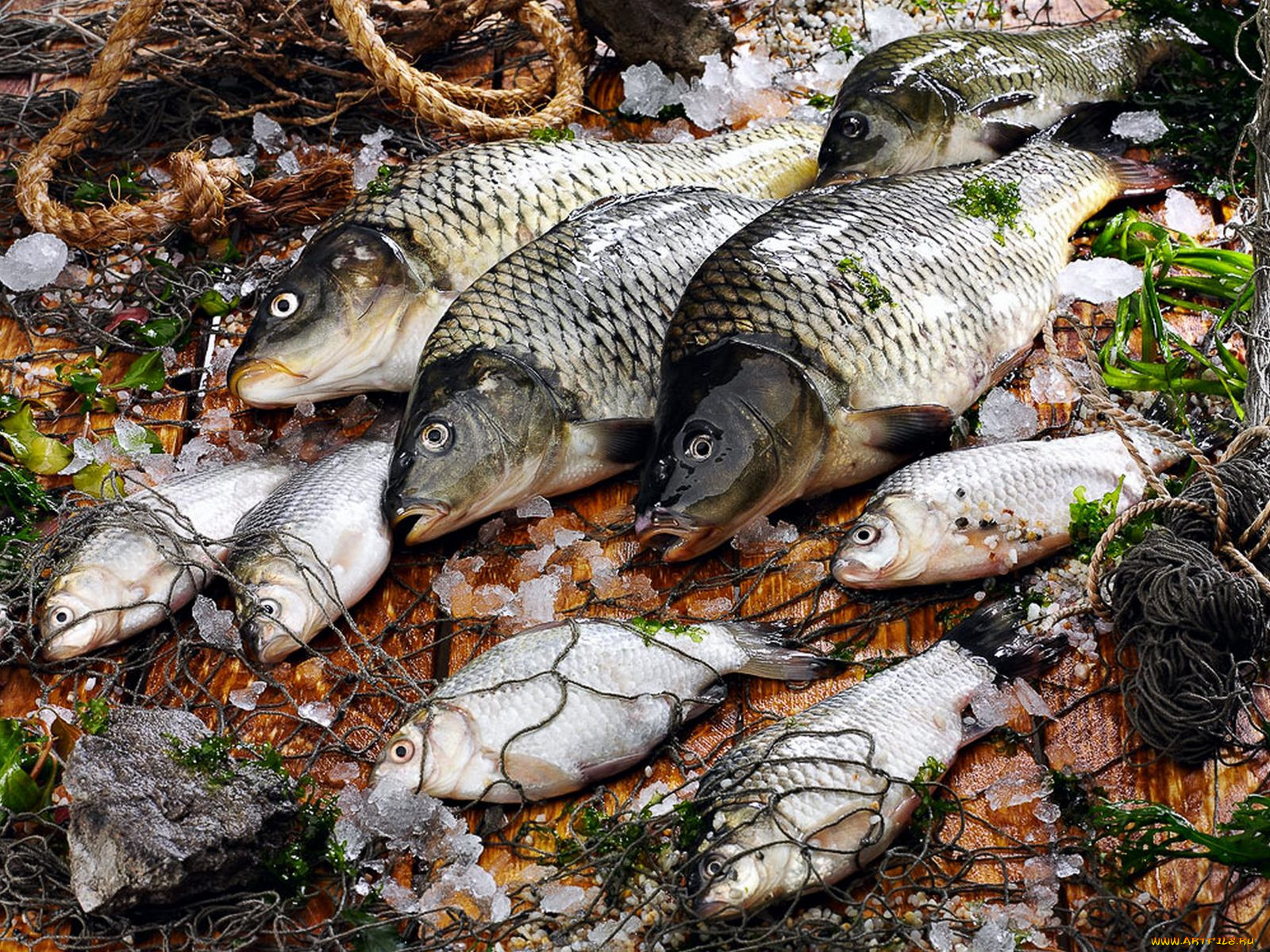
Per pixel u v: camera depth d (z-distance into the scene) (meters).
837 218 1.27
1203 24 1.42
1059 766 1.19
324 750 1.21
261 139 1.46
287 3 1.47
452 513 1.24
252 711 1.22
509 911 1.15
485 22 1.54
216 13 1.49
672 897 1.14
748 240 1.26
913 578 1.23
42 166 1.40
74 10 1.57
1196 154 1.40
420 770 1.17
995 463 1.23
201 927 1.15
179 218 1.39
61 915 1.15
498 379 1.24
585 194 1.33
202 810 1.14
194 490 1.27
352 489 1.25
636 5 1.44
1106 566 1.23
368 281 1.29
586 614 1.25
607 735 1.18
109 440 1.32
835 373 1.24
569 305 1.26
